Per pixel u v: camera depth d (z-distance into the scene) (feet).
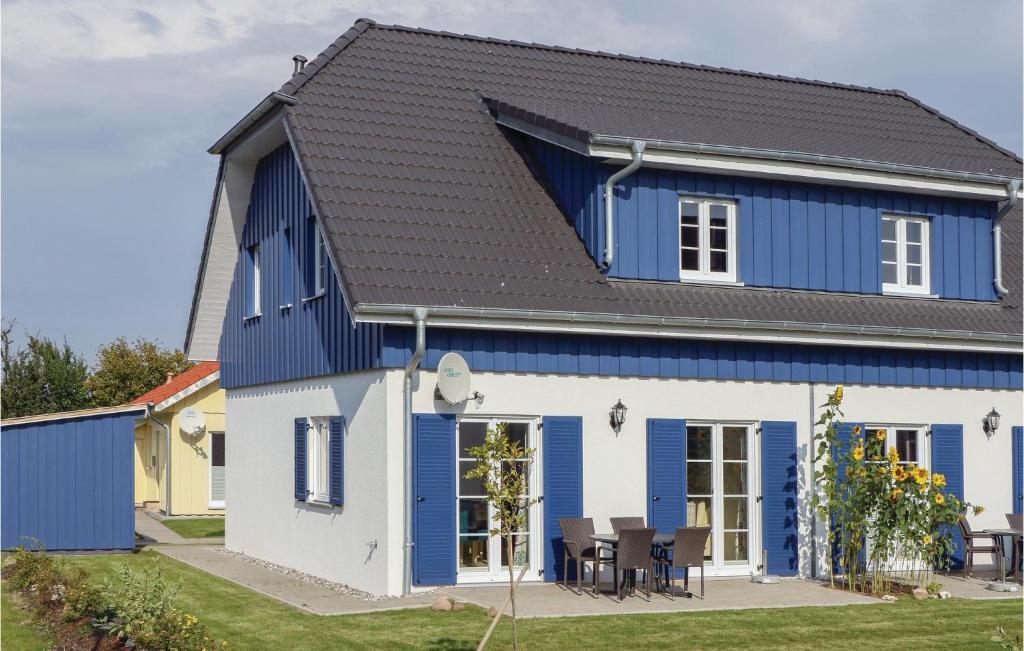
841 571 54.95
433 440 48.32
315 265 57.47
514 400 49.70
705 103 66.23
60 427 63.82
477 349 49.06
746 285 55.26
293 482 59.47
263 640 39.22
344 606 45.73
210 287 71.82
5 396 112.37
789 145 56.03
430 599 46.60
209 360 74.84
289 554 59.57
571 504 50.44
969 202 61.46
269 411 63.77
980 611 45.34
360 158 53.47
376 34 64.59
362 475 50.49
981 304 61.00
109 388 136.26
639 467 51.90
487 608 43.83
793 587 50.90
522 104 58.65
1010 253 66.85
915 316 57.21
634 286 52.65
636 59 71.10
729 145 53.16
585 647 37.83
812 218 57.31
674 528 52.11
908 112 73.15
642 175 53.67
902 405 57.26
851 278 57.98
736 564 53.88
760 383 54.34
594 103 62.85
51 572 50.03
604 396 51.39
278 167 62.69
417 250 49.39
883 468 50.44
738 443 54.39
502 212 53.62
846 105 71.56
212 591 50.70
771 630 40.93
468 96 61.36
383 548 48.06
